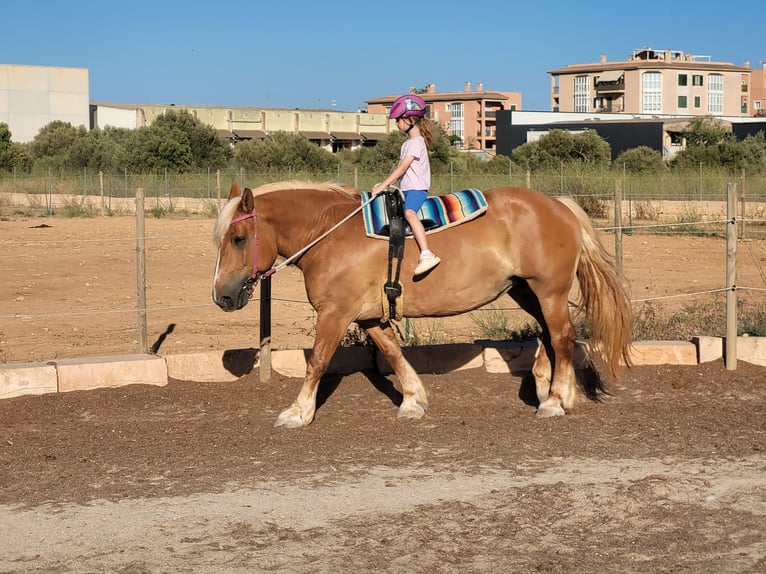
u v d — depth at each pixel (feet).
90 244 74.59
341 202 26.94
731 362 32.91
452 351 33.17
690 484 21.38
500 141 261.24
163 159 170.91
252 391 30.94
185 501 20.88
